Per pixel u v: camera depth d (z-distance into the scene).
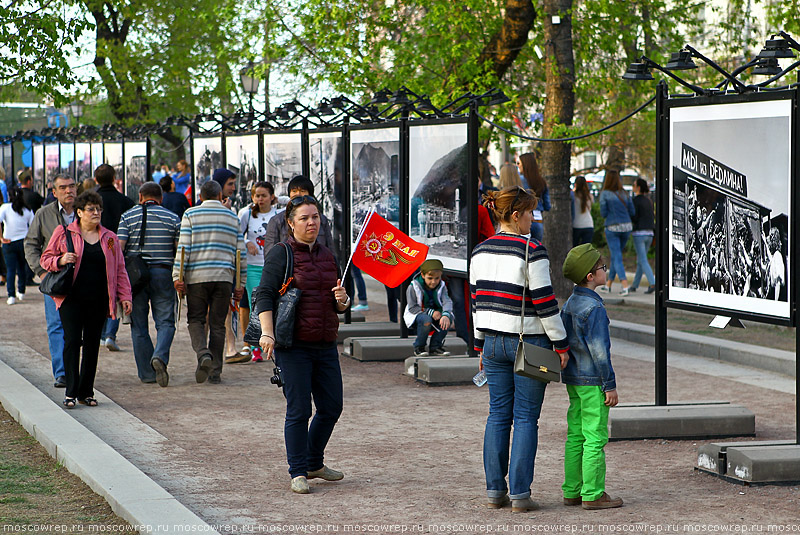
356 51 22.27
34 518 6.89
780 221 8.05
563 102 19.89
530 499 7.04
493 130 21.59
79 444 8.51
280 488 7.65
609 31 22.08
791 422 9.98
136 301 12.07
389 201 13.84
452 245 12.53
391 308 16.17
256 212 13.79
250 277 13.75
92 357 10.57
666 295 9.38
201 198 12.09
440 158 12.66
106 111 42.22
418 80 21.61
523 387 6.97
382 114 15.23
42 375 12.40
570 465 7.15
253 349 13.70
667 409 9.46
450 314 12.74
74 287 10.33
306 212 7.52
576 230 20.84
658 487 7.68
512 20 20.58
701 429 9.27
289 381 7.53
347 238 15.03
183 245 11.78
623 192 20.62
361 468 8.23
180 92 35.81
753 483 7.67
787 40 8.48
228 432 9.53
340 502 7.27
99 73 35.00
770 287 8.18
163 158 40.78
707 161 8.76
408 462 8.41
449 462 8.41
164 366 11.70
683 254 9.12
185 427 9.75
